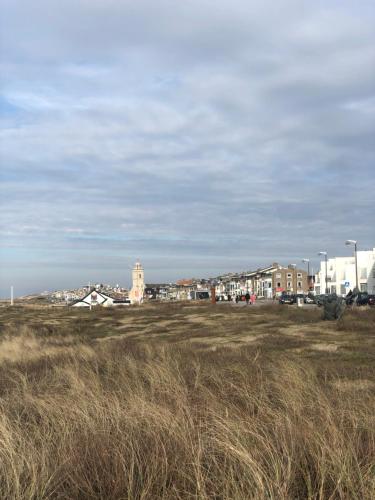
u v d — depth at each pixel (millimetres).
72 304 94812
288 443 4500
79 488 3922
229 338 18906
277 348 14391
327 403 5820
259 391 6965
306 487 3918
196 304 56719
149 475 3973
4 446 4453
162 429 4938
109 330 30047
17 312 63031
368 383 8164
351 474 3891
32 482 3828
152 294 187875
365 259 97375
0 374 11820
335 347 14047
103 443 4590
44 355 15992
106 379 8906
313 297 58469
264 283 131875
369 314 26500
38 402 6684
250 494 3643
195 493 3771
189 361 11047
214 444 4562
